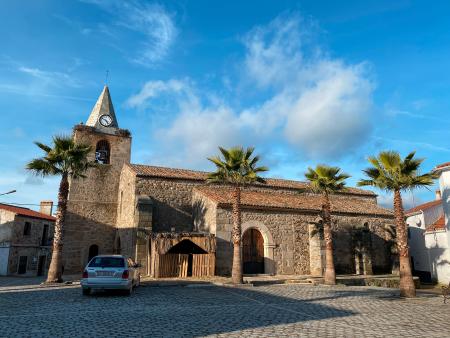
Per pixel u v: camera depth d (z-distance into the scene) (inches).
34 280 862.5
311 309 407.8
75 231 1051.3
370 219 1018.7
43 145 711.1
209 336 267.6
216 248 786.2
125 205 1010.7
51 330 283.3
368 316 365.4
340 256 949.8
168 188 951.0
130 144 1175.6
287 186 1091.9
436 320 345.7
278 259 848.3
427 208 1101.7
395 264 985.5
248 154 709.9
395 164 571.8
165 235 748.6
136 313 363.3
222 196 877.8
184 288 613.0
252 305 431.5
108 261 509.7
